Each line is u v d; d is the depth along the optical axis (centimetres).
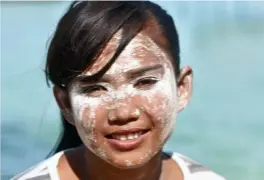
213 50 535
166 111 140
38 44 518
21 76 463
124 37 135
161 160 160
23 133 397
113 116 135
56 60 144
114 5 140
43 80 458
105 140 138
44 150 375
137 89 137
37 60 488
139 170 146
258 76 495
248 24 578
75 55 137
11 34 538
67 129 174
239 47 544
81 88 138
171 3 573
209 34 565
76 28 137
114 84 136
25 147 378
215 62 516
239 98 466
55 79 147
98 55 135
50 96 407
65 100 147
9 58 495
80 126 140
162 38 143
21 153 371
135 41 137
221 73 501
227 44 551
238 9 583
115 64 135
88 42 135
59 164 156
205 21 577
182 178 162
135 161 138
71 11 141
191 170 165
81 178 153
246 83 488
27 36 534
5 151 374
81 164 155
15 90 445
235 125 430
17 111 418
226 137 415
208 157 393
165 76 141
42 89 445
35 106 423
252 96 468
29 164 356
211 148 402
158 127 139
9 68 477
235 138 415
